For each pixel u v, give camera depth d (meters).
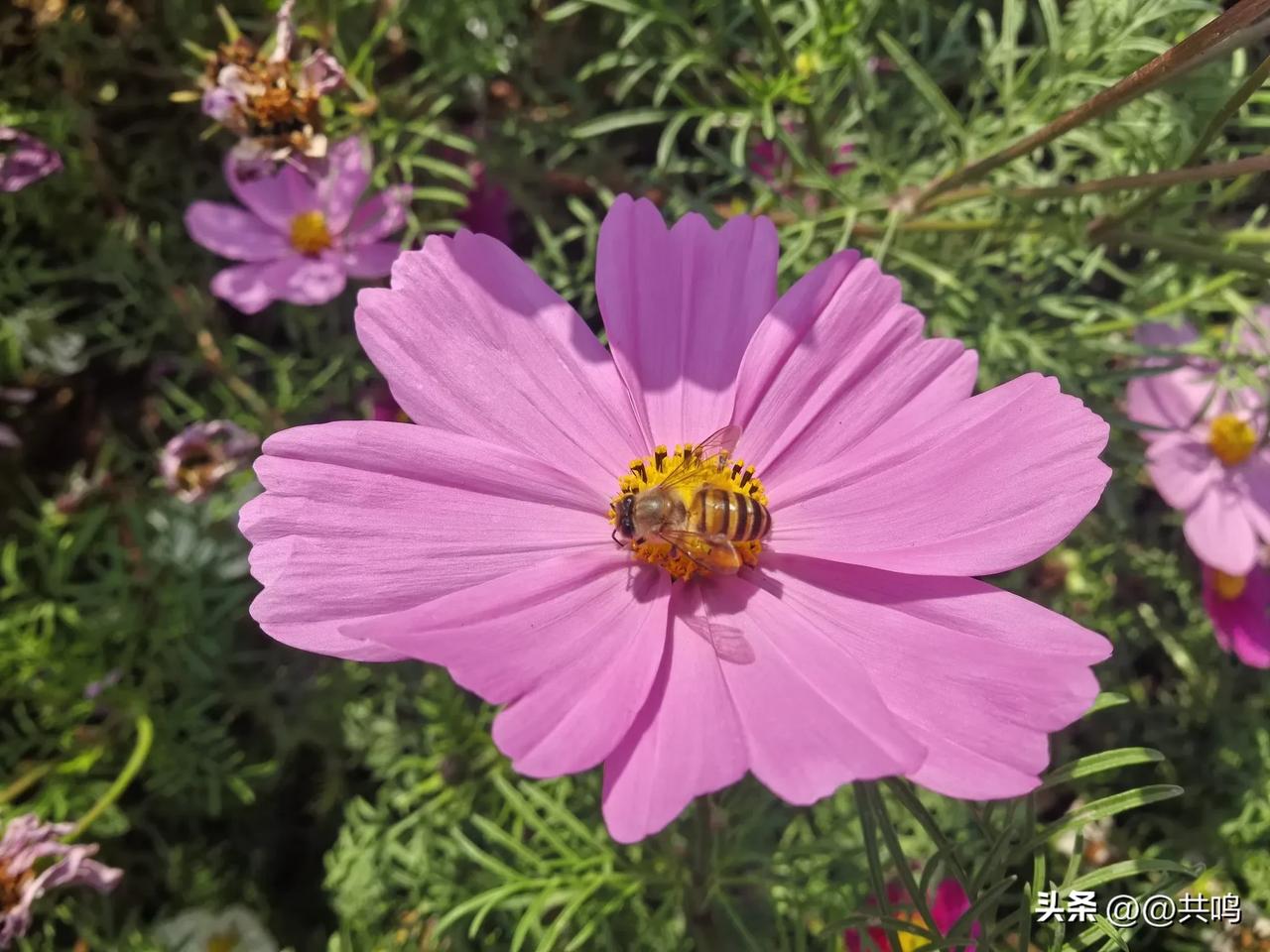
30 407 0.15
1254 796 0.14
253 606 0.07
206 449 0.13
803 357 0.08
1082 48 0.11
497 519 0.08
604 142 0.16
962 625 0.07
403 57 0.15
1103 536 0.15
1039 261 0.13
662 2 0.12
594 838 0.11
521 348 0.08
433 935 0.11
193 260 0.15
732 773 0.06
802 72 0.12
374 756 0.14
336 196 0.13
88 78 0.15
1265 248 0.11
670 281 0.08
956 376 0.08
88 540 0.14
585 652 0.07
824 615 0.07
